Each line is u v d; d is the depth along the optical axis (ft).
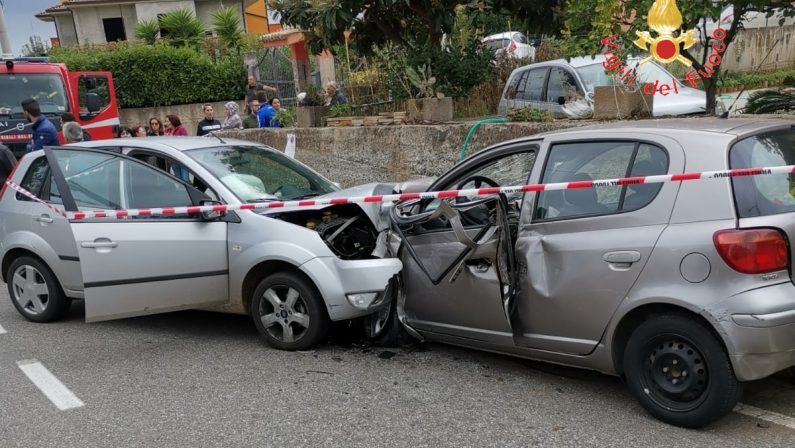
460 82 36.06
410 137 30.73
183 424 13.17
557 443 11.84
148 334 18.99
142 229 17.20
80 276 18.86
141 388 15.05
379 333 17.15
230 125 43.75
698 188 11.73
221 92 70.38
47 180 19.84
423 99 31.91
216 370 15.97
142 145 19.25
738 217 11.25
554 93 31.55
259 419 13.28
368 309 16.15
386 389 14.49
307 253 16.16
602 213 12.85
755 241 10.96
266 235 16.70
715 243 11.20
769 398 13.19
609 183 12.26
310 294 16.49
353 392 14.40
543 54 38.27
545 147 14.29
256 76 63.77
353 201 15.69
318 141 34.27
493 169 16.29
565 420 12.70
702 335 11.42
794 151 12.51
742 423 12.22
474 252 14.28
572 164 13.76
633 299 12.09
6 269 20.75
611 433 12.09
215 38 81.05
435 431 12.51
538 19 24.77
